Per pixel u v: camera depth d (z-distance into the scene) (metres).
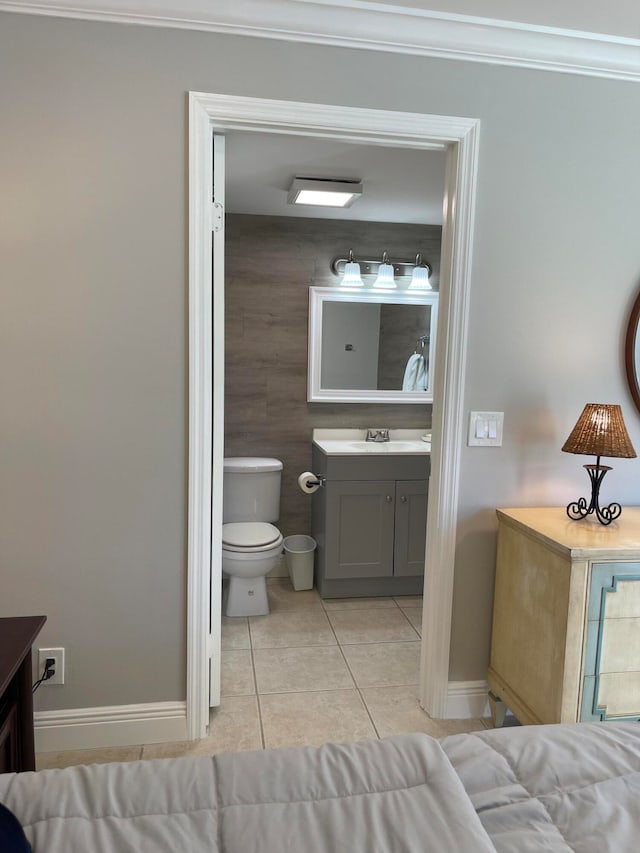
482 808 0.97
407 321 3.76
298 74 1.91
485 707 2.31
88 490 1.96
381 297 3.71
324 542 3.37
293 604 3.37
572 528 1.97
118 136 1.85
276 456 3.72
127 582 2.01
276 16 1.85
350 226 3.64
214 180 2.04
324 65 1.92
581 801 0.98
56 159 1.83
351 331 3.70
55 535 1.96
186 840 0.87
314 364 3.66
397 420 3.83
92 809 0.94
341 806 0.94
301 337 3.66
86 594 2.00
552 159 2.11
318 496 3.54
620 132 2.15
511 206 2.10
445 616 2.23
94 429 1.94
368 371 3.74
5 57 1.77
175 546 2.02
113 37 1.81
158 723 2.08
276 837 0.87
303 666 2.67
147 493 1.99
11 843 0.80
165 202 1.89
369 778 1.01
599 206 2.17
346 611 3.28
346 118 1.95
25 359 1.88
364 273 3.69
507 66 2.04
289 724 2.22
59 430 1.92
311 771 1.02
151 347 1.94
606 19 1.92
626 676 1.86
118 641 2.03
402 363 3.78
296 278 3.61
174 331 1.94
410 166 2.69
